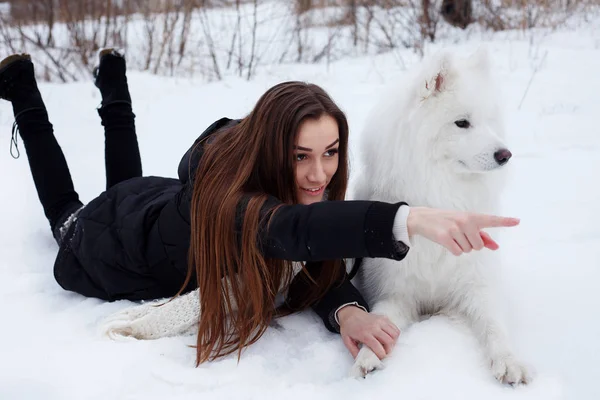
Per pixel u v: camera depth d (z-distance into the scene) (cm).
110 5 950
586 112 657
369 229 192
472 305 266
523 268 327
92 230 305
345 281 272
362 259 302
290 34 1092
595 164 513
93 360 238
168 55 915
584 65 834
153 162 532
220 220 227
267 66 937
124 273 298
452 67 255
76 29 931
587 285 302
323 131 226
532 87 749
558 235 375
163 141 596
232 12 1227
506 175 277
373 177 276
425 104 256
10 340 262
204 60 963
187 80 849
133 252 291
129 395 217
